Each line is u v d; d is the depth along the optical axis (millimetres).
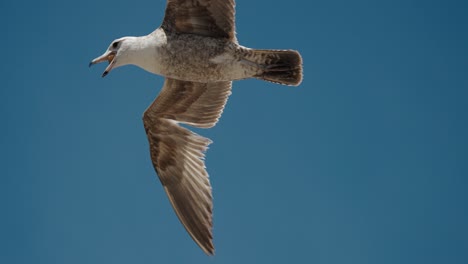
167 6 13180
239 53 13445
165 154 14758
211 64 13562
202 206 14258
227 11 13180
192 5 13055
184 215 14414
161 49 13516
